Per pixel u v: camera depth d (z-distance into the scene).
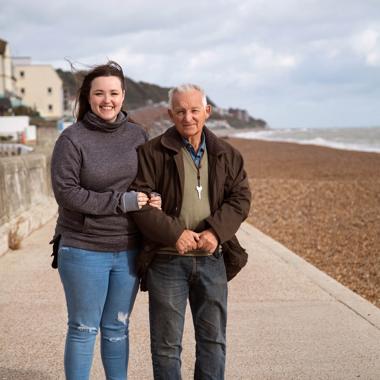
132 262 2.95
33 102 87.88
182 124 2.80
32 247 7.16
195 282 2.91
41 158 9.64
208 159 2.88
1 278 5.74
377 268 7.13
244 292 5.31
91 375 3.57
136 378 3.53
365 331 4.29
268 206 12.34
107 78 2.84
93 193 2.80
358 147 44.12
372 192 14.20
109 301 2.98
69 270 2.86
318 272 6.06
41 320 4.51
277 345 4.02
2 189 7.07
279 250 7.20
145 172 2.86
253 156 33.66
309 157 31.25
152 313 2.94
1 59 64.06
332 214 11.25
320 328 4.34
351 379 3.50
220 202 2.91
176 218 2.83
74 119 3.02
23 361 3.74
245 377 3.52
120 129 2.93
